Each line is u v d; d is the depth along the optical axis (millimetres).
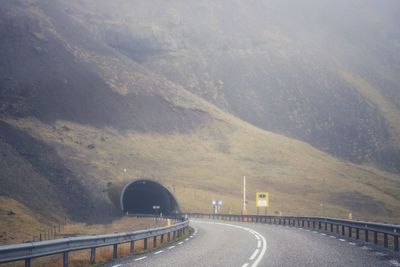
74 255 39094
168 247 47250
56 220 114250
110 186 170125
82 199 147375
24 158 159500
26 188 127812
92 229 96188
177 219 123125
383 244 49375
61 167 169875
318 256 37312
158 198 181750
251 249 43688
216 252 41281
